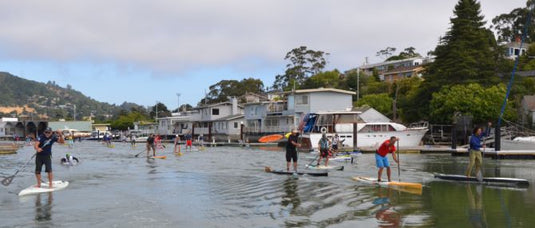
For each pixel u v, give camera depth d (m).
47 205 12.63
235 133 81.88
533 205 12.55
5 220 10.70
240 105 90.81
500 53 65.19
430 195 14.24
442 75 57.94
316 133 48.56
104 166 25.77
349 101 67.75
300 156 36.03
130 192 15.05
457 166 25.59
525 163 28.33
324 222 10.52
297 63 116.00
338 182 17.33
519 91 57.50
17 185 16.81
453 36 59.59
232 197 13.96
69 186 16.52
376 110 65.00
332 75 100.19
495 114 48.00
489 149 35.81
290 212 11.63
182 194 14.59
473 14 59.53
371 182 17.06
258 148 56.28
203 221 10.66
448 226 10.10
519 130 45.44
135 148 58.22
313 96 65.62
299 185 16.53
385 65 114.88
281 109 72.75
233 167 24.75
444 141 53.81
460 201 13.16
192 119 96.38
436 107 52.41
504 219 10.78
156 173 21.31
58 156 37.56
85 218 10.97
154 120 137.38
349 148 44.03
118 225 10.29
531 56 78.00
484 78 56.22
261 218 10.95
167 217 11.09
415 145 49.91
